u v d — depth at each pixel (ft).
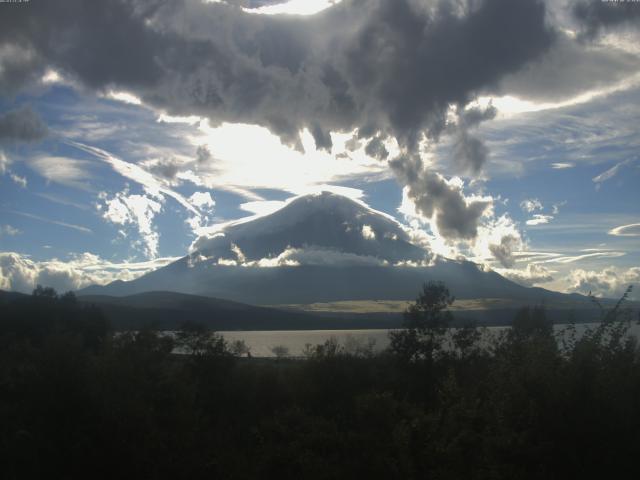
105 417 112.78
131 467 109.09
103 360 134.72
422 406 115.96
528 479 61.98
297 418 122.11
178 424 134.10
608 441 62.08
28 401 116.78
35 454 105.29
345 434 105.09
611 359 69.97
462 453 72.08
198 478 117.50
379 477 90.79
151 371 151.43
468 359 179.01
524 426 65.05
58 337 123.95
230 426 165.07
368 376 177.88
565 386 64.13
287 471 110.01
